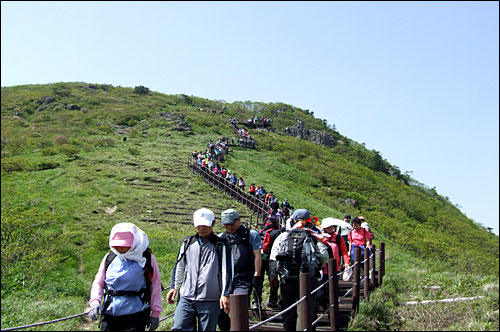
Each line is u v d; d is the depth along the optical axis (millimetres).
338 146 70000
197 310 4645
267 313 7195
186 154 37438
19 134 43750
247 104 89812
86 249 16391
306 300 5125
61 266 13742
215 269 4711
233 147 47250
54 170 29312
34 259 12820
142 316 4262
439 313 8789
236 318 3797
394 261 20016
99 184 26812
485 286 10625
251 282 5535
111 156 34562
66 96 68938
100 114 58156
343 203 38719
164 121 53594
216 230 20906
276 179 38969
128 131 48344
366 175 55094
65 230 18594
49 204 22297
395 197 47969
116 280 4234
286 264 5660
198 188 28406
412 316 8867
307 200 33719
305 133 74625
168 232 19469
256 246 5680
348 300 8609
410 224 39938
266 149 51625
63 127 51062
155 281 4449
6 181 26031
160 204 24109
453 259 22484
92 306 4176
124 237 4277
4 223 14141
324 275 6770
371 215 36281
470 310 8945
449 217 49625
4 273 11672
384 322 8289
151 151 37906
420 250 27047
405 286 11188
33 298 10742
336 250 6992
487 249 41031
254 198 26188
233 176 28984
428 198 59188
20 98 64625
